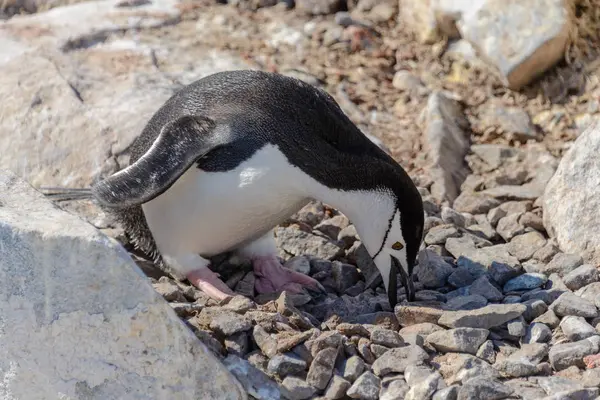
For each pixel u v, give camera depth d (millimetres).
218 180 5883
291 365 5297
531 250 6781
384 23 10070
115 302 5020
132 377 5129
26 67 8469
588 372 5277
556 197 6957
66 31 9234
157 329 5051
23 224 5016
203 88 6266
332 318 5875
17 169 7633
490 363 5480
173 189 6020
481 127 8695
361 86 9164
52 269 5000
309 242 6910
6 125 7895
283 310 5797
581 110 8688
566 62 8898
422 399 5066
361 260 6762
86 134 7727
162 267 6500
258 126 5895
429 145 8219
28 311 5066
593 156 6816
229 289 6242
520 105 8906
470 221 7402
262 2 10344
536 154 8242
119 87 8312
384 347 5508
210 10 10148
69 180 7516
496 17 8922
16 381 5156
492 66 9062
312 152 5918
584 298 6035
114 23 9516
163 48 9172
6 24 9359
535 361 5473
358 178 5984
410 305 5973
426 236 6965
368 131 8523
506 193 7617
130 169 5770
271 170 5859
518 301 6098
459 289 6316
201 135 5863
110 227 7164
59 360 5125
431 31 9594
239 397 5156
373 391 5199
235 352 5375
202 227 6074
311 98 6094
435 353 5570
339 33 9758
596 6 9047
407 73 9281
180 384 5129
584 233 6707
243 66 9016
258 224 6145
